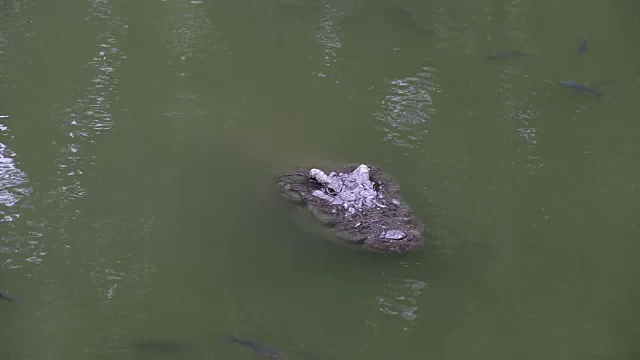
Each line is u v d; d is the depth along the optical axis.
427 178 8.15
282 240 7.19
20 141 8.70
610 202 7.89
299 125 9.25
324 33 11.91
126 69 10.55
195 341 6.06
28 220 7.40
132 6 12.80
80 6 12.71
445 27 12.20
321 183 7.53
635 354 6.01
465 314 6.38
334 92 10.06
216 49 11.27
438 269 6.82
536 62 11.02
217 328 6.20
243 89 10.11
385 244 6.68
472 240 7.18
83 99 9.69
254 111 9.54
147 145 8.73
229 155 8.56
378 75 10.56
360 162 8.40
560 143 8.98
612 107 9.80
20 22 11.95
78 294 6.55
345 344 6.05
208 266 6.85
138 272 6.80
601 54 11.30
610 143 9.00
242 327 6.20
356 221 6.98
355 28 12.11
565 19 12.56
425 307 6.43
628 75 10.66
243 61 10.91
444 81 10.42
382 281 6.70
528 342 6.11
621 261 7.03
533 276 6.80
